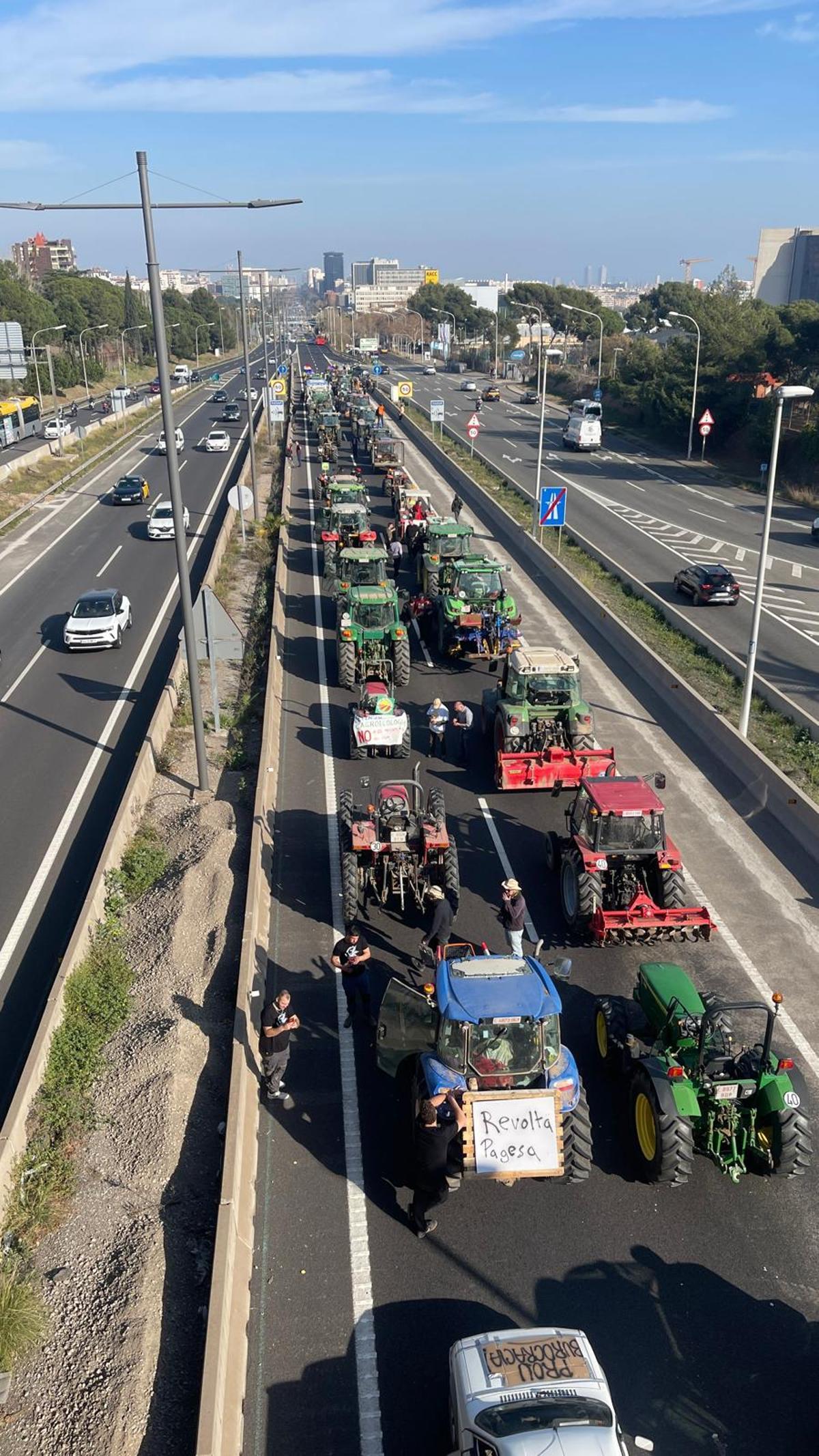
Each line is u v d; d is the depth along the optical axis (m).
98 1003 13.79
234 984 14.30
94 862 18.34
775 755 22.30
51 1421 8.35
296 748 22.59
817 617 33.81
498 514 46.56
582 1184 11.02
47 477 61.69
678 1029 11.29
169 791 20.48
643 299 169.50
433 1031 11.08
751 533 46.97
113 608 31.25
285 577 36.88
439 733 22.14
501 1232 10.38
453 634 27.58
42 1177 10.95
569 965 11.52
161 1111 11.72
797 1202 10.77
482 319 184.38
